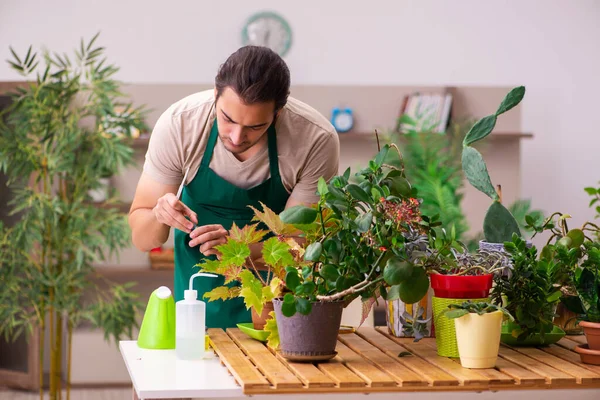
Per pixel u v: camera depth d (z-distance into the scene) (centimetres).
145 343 207
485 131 207
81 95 545
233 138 206
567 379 164
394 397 185
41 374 504
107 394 537
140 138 541
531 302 194
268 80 199
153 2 558
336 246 179
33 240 484
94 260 497
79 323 554
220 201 254
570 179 590
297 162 247
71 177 507
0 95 544
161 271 542
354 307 252
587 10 587
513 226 210
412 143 525
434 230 187
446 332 185
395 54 575
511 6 582
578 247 200
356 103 573
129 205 533
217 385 166
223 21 562
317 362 181
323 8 569
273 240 191
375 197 175
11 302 493
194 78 562
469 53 580
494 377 165
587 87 589
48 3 551
